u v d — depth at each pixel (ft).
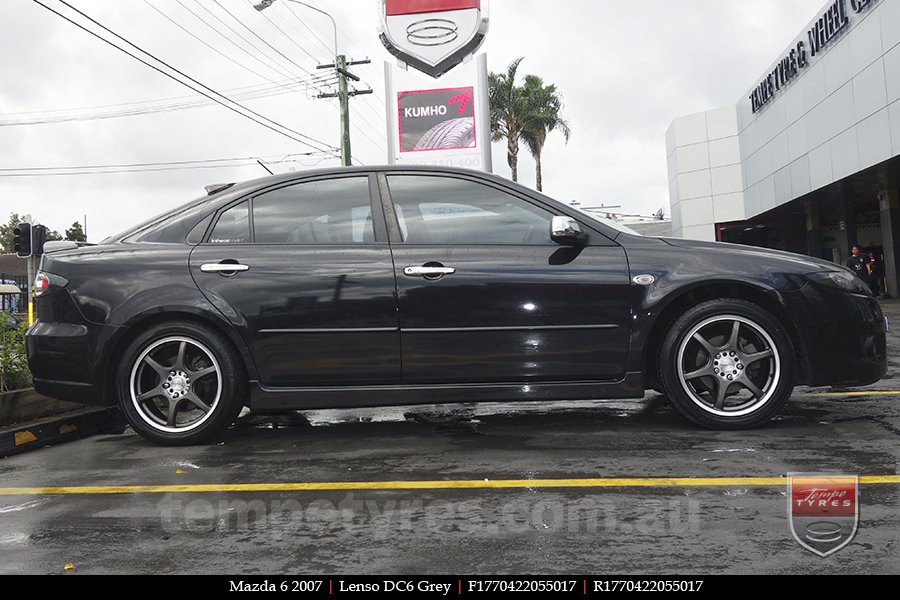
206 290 13.98
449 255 13.92
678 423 14.79
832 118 68.80
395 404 13.87
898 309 56.24
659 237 14.42
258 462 12.91
